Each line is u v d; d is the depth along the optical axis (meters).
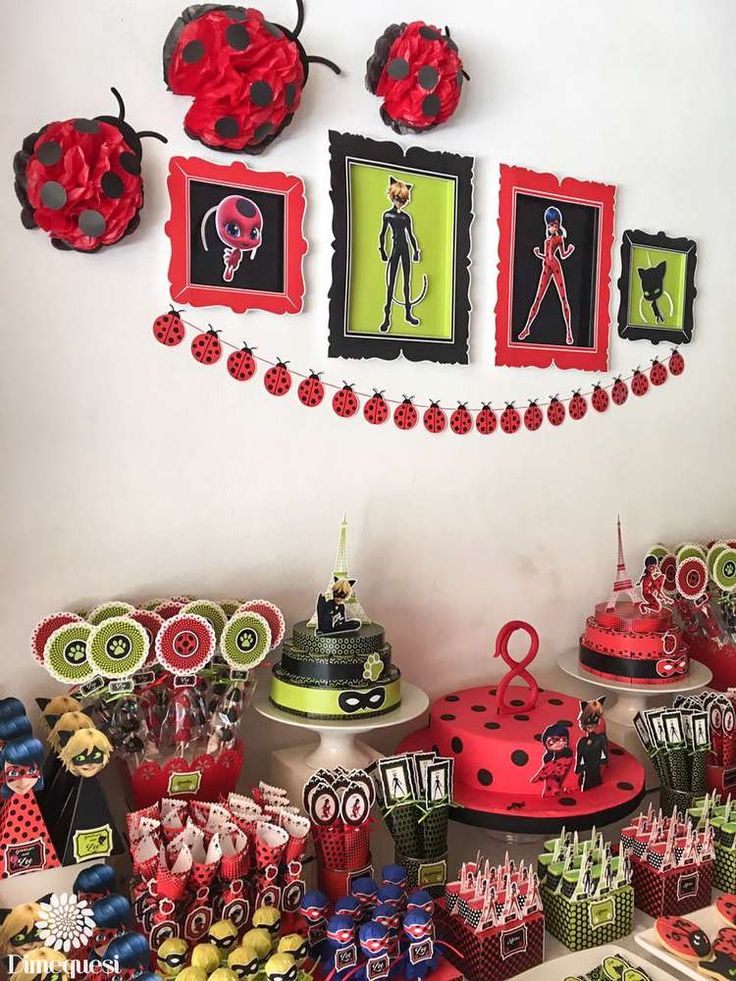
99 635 1.20
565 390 1.80
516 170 1.67
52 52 1.24
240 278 1.39
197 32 1.26
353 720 1.29
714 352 2.04
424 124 1.50
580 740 1.39
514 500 1.74
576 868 1.30
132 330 1.32
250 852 1.13
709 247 2.00
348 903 1.12
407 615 1.62
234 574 1.43
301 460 1.48
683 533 2.02
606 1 1.78
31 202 1.19
